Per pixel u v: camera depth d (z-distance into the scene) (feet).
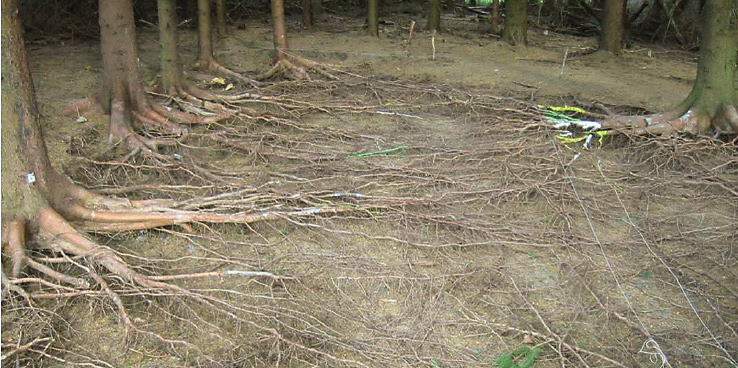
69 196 14.37
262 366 10.95
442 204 16.70
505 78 29.63
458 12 57.67
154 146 19.63
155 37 36.42
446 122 24.30
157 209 15.08
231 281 13.42
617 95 26.99
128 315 11.87
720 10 21.39
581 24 49.01
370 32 39.65
